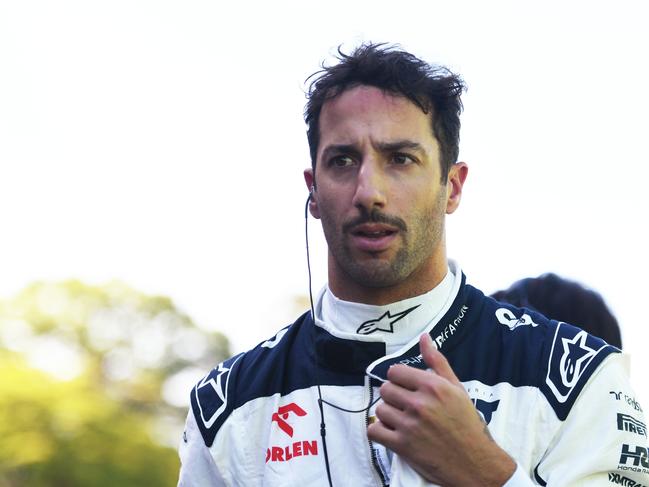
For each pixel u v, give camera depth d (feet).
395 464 7.01
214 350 63.52
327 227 7.47
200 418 8.00
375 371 7.41
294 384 7.80
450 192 7.91
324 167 7.50
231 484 7.74
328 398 7.56
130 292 62.23
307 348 7.91
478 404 7.30
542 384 7.30
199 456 7.91
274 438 7.64
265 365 8.02
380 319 7.67
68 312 60.39
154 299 62.13
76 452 43.21
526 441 7.13
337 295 7.88
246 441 7.77
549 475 7.06
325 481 7.34
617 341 10.55
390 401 6.83
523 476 6.68
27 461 42.42
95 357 60.29
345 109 7.47
